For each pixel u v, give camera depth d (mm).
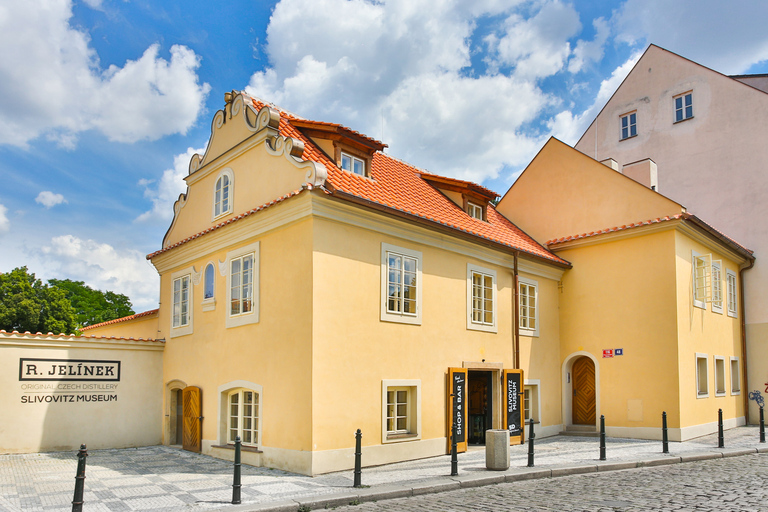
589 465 11648
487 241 15445
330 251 11859
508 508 8039
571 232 19766
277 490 9414
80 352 15469
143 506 8359
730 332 20250
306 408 11156
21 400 14375
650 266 17250
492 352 15773
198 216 16438
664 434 13625
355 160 14703
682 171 23469
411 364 13273
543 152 20984
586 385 18594
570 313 18859
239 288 13789
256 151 14000
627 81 26047
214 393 14281
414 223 13477
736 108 22094
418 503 8633
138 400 16391
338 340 11727
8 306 35344
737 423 19938
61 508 8281
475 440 15867
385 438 12352
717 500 8352
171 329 16797
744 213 21516
